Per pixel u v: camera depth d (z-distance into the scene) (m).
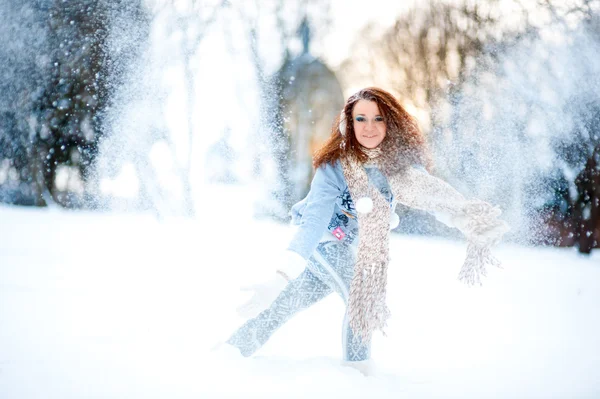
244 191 14.69
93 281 6.16
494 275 8.73
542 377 3.24
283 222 15.65
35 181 15.43
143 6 10.20
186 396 2.54
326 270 3.09
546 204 10.82
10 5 10.19
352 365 3.10
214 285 6.17
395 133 3.03
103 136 12.83
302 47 25.58
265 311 3.13
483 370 3.39
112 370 2.85
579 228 11.30
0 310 4.47
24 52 10.70
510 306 6.05
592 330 4.78
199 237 11.55
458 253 11.80
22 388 2.58
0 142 14.73
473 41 11.00
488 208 2.87
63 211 15.06
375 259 2.96
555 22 10.11
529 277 8.56
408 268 9.30
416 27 13.25
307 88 25.11
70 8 10.16
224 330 3.83
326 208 2.98
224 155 13.95
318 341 4.03
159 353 3.13
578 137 10.09
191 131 12.74
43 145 13.84
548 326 4.93
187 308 4.77
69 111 12.11
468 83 10.59
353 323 2.94
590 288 7.62
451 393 2.86
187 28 11.00
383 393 2.75
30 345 3.31
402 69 13.12
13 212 15.34
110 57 10.77
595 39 10.04
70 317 4.26
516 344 4.16
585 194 10.76
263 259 8.63
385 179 3.04
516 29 10.37
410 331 4.59
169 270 7.17
